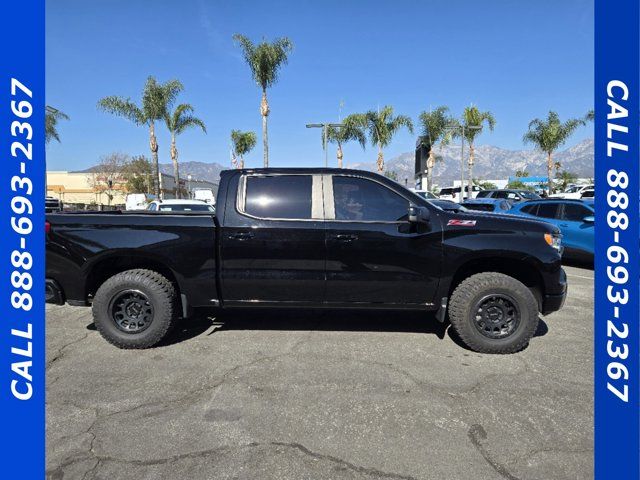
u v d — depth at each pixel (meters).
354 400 3.26
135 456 2.58
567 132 31.70
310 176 4.40
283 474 2.42
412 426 2.91
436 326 5.05
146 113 25.00
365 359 4.05
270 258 4.29
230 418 3.01
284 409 3.13
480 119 29.12
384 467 2.49
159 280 4.31
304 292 4.34
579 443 2.72
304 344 4.44
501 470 2.46
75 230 4.25
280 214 4.32
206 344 4.44
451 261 4.20
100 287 4.27
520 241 4.15
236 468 2.47
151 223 4.28
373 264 4.25
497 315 4.19
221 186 4.40
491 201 14.67
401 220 4.30
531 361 4.02
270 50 22.34
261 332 4.82
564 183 53.12
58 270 4.29
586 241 8.99
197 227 4.27
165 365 3.91
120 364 3.94
